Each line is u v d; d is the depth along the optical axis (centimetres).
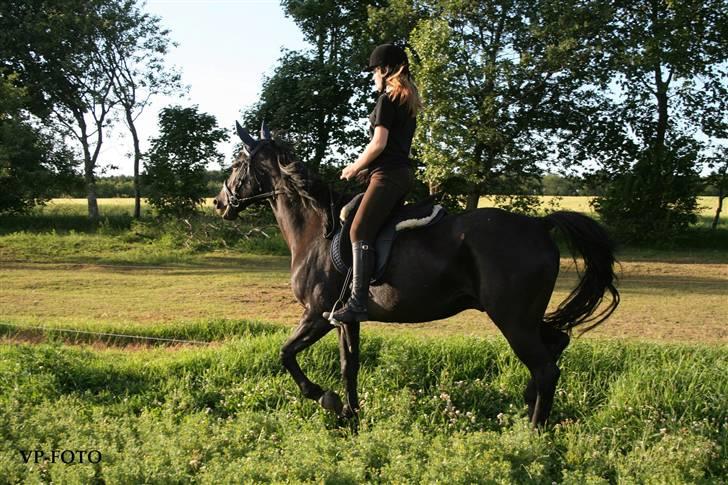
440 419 600
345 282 543
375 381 659
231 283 1498
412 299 529
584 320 541
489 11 2561
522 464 486
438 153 2458
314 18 3178
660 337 898
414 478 463
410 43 2517
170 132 3105
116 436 526
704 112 2800
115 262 1944
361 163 522
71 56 3375
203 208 3222
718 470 516
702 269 1875
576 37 2508
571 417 608
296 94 3006
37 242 2245
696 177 2594
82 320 998
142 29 3459
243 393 639
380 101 523
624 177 2605
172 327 905
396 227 529
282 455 505
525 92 2628
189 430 535
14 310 1123
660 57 2525
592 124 2811
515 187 2877
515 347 510
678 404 596
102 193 6022
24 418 555
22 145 2994
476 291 518
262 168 616
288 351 569
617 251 530
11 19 3297
